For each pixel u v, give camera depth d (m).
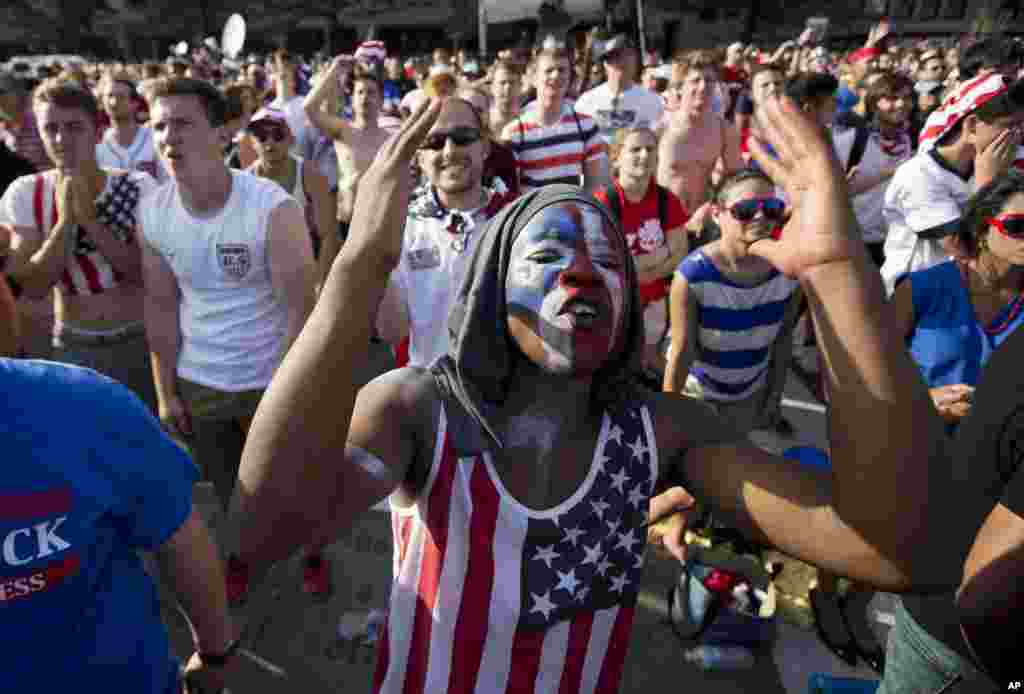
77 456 1.12
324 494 0.94
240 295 2.53
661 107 5.80
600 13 12.27
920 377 0.94
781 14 27.83
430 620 1.14
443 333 2.56
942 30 25.47
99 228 2.81
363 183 0.95
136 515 1.25
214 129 2.37
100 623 1.21
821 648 2.64
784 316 2.86
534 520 1.10
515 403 1.13
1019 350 1.34
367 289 0.93
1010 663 1.12
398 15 30.19
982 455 1.38
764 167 1.04
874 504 0.93
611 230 1.09
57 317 3.07
